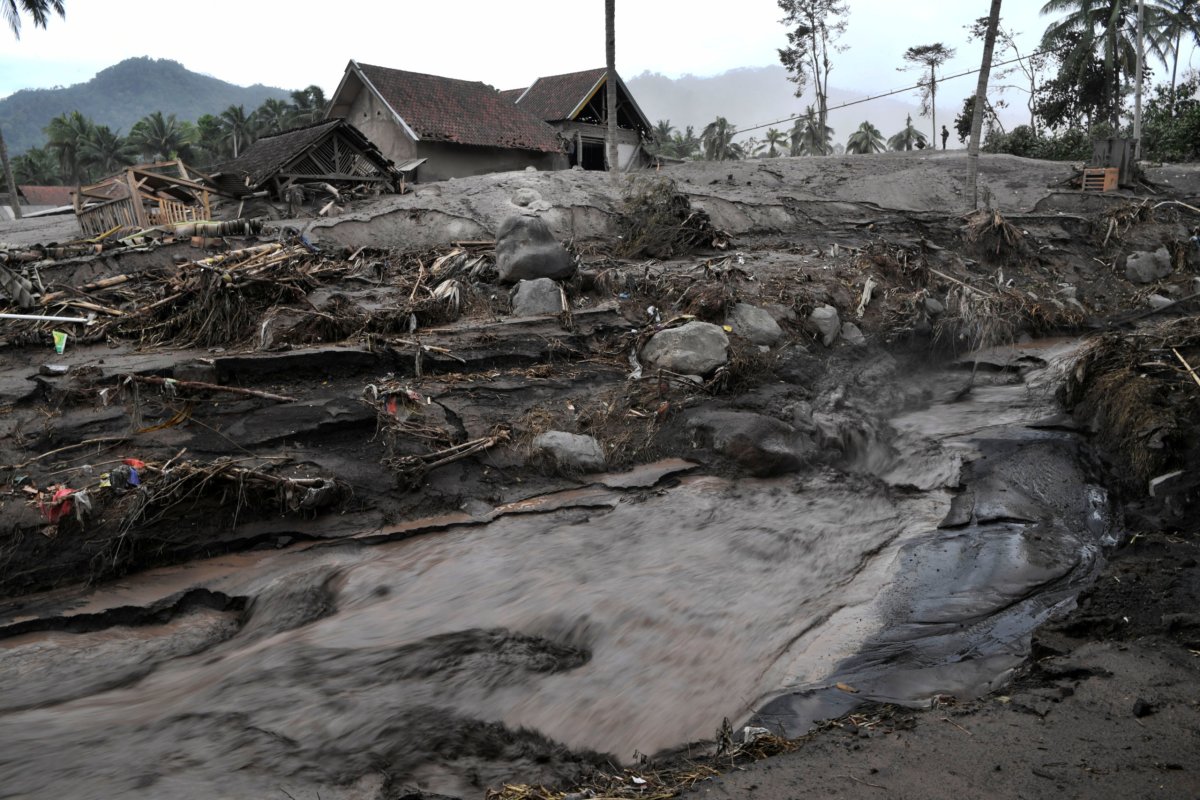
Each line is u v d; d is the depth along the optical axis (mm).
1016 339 16594
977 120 23391
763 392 12461
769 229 21250
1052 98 49844
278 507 8891
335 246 16531
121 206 18234
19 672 6555
